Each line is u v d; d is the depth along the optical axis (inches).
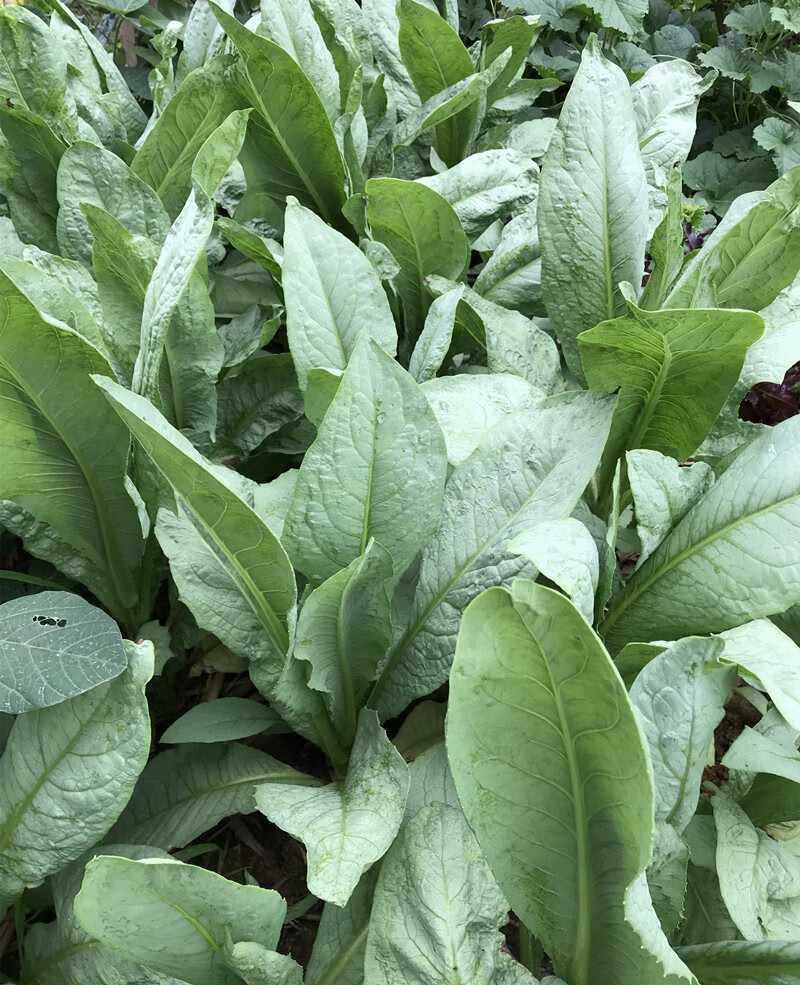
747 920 18.2
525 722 15.1
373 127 34.2
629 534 27.1
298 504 18.9
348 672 21.0
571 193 25.5
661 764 16.7
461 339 30.4
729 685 17.1
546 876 16.8
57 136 27.7
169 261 21.1
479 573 21.0
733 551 20.6
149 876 14.6
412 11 33.2
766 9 55.3
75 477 21.7
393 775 19.1
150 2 46.3
